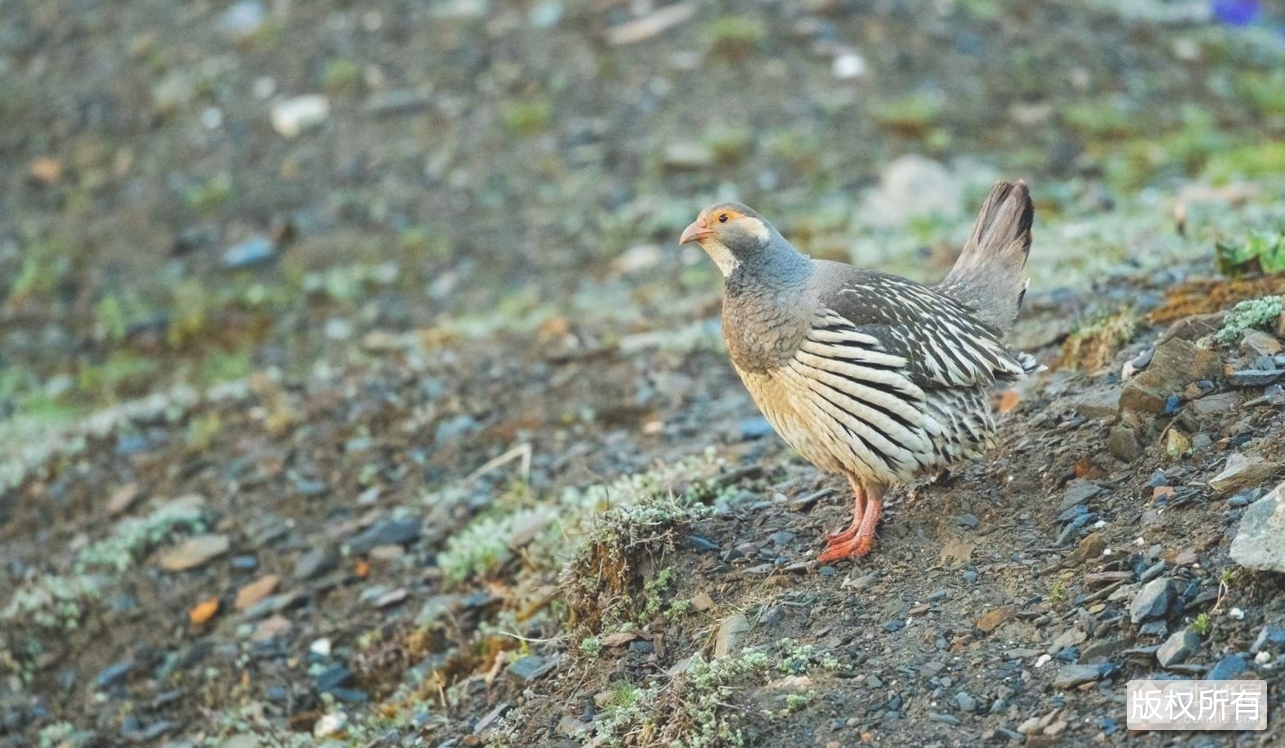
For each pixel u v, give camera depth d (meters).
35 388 17.14
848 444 8.34
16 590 12.59
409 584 11.14
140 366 17.02
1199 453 8.30
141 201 20.20
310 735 9.93
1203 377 8.76
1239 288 10.13
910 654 7.65
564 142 20.05
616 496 10.62
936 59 21.33
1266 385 8.55
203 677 10.91
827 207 18.09
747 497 9.98
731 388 12.98
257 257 18.66
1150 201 16.59
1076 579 7.80
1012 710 7.09
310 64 22.14
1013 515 8.55
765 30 21.73
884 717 7.27
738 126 19.89
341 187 19.80
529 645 9.37
